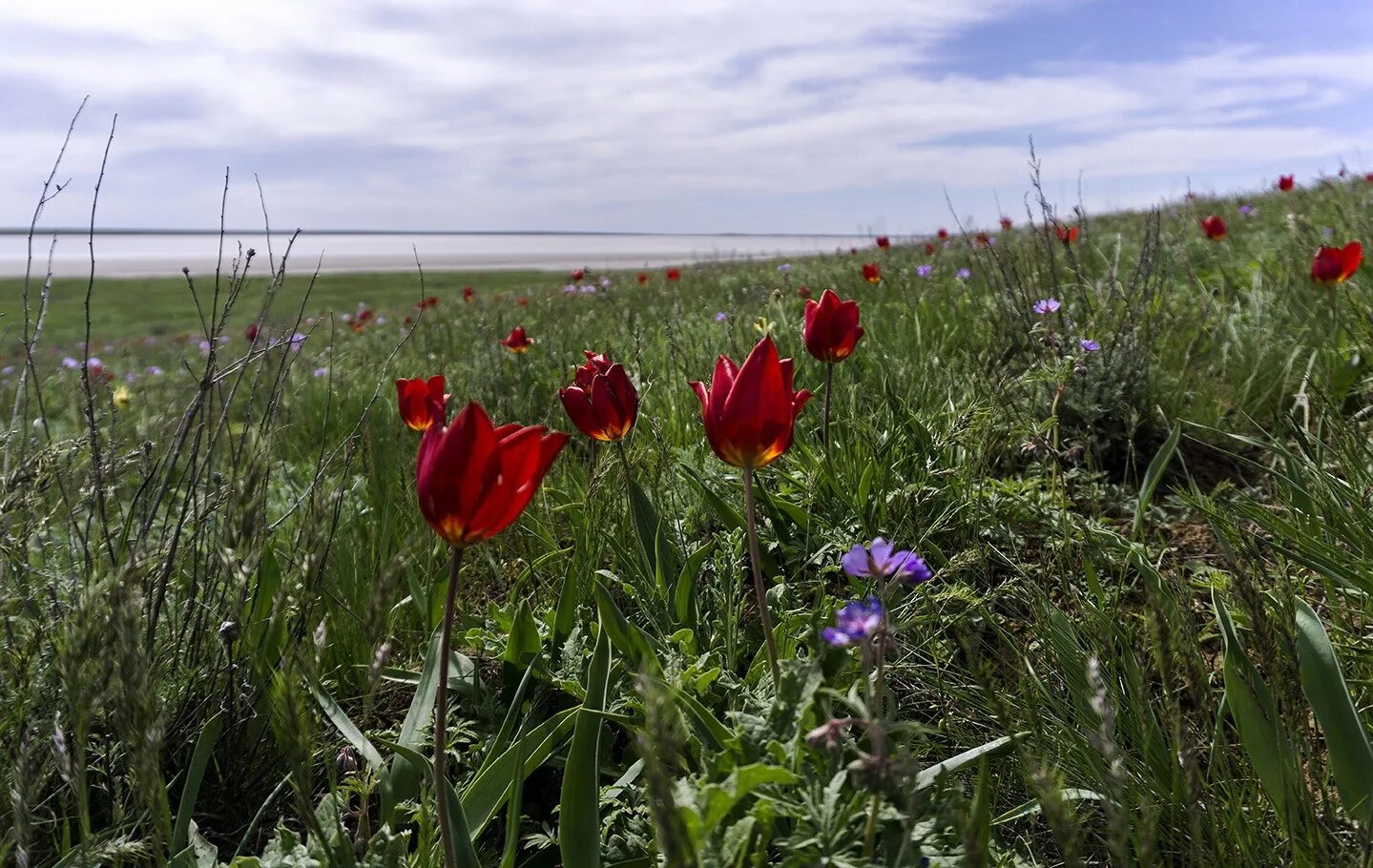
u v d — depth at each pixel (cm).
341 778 186
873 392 336
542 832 176
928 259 816
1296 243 501
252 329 314
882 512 246
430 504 112
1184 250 546
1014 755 164
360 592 238
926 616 198
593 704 152
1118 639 178
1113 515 281
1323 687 144
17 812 129
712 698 179
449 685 209
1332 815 141
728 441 142
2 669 180
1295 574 213
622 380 206
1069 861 105
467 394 410
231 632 170
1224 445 318
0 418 336
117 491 230
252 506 165
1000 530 243
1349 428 256
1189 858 138
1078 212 427
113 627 133
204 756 162
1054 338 304
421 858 140
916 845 108
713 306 625
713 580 232
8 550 194
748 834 107
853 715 156
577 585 235
